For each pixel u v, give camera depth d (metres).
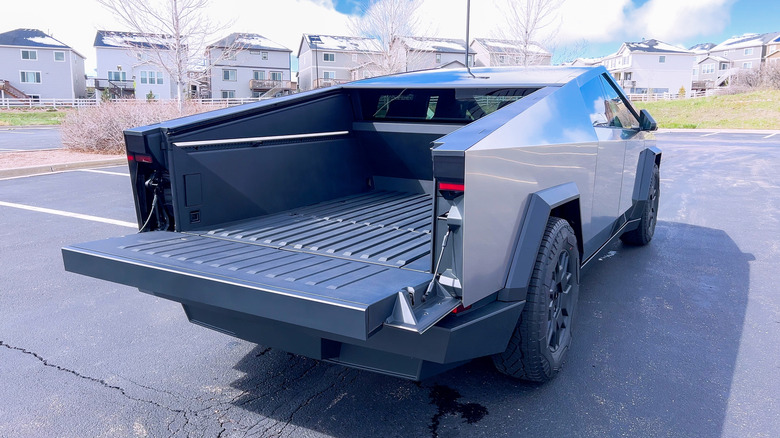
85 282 4.94
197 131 3.22
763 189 10.27
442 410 2.89
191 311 2.91
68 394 3.05
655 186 6.00
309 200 4.19
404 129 4.40
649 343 3.71
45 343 3.70
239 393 3.08
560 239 2.97
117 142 15.21
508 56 28.70
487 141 2.42
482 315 2.45
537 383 3.17
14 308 4.31
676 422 2.78
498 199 2.49
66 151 15.66
